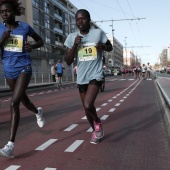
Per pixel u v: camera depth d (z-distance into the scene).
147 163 4.69
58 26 71.62
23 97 5.48
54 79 34.84
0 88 21.67
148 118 8.83
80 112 10.04
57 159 4.83
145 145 5.76
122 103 12.57
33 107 5.84
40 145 5.68
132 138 6.32
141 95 16.55
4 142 5.96
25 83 4.94
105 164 4.62
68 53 5.31
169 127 6.66
